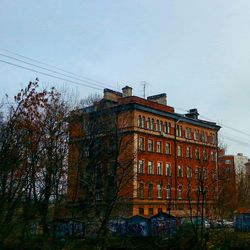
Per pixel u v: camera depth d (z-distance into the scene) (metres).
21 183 19.75
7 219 18.86
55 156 23.75
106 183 28.28
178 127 65.62
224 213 38.53
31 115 20.78
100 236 26.22
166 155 61.56
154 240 30.91
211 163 43.38
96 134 30.31
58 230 24.78
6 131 19.44
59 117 25.03
